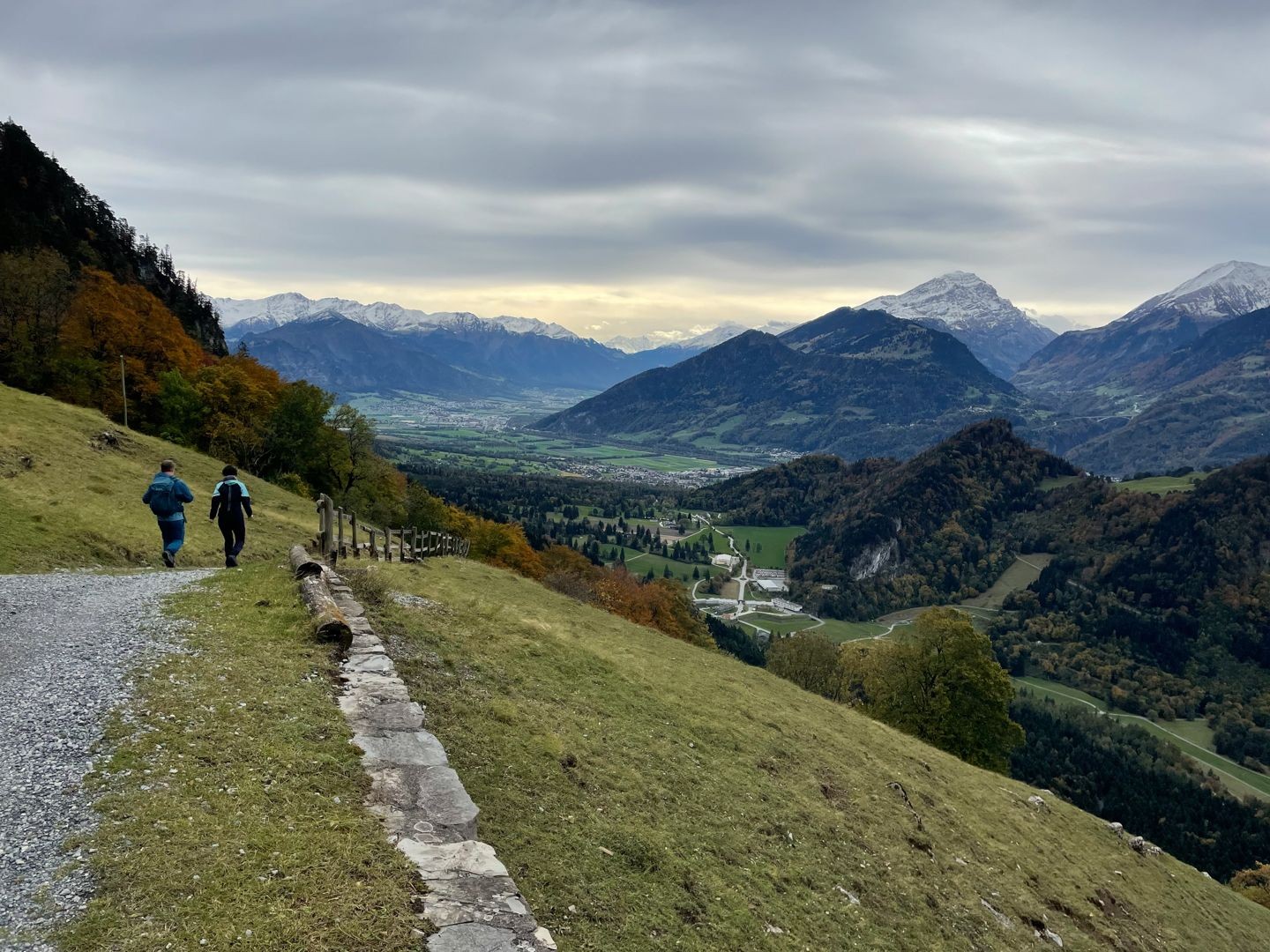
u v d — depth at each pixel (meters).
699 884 14.48
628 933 11.91
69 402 72.06
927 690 60.88
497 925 8.97
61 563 26.03
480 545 104.81
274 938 7.88
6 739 10.95
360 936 8.17
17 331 75.31
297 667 15.39
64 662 14.11
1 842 8.61
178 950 7.42
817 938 15.13
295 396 87.56
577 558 133.50
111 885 8.19
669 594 119.31
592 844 13.77
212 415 80.81
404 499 102.75
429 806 11.62
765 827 18.62
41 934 7.37
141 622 16.89
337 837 9.92
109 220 170.00
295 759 11.71
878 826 22.84
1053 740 140.62
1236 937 32.56
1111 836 37.50
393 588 24.81
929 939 17.86
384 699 14.98
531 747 16.17
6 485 33.06
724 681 32.94
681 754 20.61
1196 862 106.81
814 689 76.25
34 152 152.38
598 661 25.86
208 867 8.76
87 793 9.82
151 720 12.03
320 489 91.56
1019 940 20.92
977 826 28.80
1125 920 27.53
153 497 25.62
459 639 21.52
